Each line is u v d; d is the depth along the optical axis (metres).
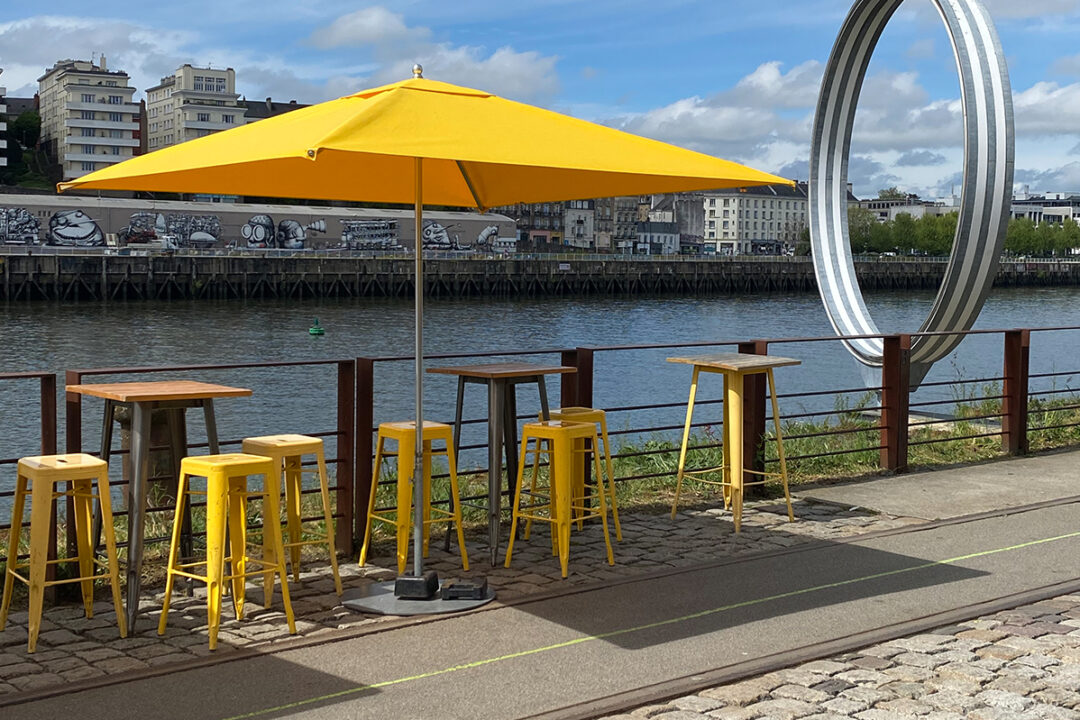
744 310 68.56
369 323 53.06
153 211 84.06
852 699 4.06
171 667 4.37
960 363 29.95
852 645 4.66
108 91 138.62
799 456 8.92
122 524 7.18
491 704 4.02
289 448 5.21
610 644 4.70
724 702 4.03
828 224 15.28
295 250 83.19
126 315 55.91
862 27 15.01
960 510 7.45
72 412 5.25
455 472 5.99
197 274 70.88
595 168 4.28
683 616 5.11
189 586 5.38
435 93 4.79
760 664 4.41
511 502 6.84
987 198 12.09
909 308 71.25
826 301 14.93
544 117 4.99
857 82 15.35
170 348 40.56
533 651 4.61
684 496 7.93
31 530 4.56
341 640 4.74
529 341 45.34
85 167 138.25
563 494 5.82
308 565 6.02
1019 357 9.59
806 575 5.84
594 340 46.34
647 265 91.12
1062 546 6.48
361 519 6.21
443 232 99.00
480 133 4.41
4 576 5.40
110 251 75.75
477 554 6.31
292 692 4.12
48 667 4.37
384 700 4.05
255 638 4.75
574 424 6.01
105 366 34.94
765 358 7.20
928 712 3.94
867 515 7.33
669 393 25.72
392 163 5.96
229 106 144.88
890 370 8.77
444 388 27.17
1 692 4.09
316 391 26.38
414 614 5.09
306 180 6.04
